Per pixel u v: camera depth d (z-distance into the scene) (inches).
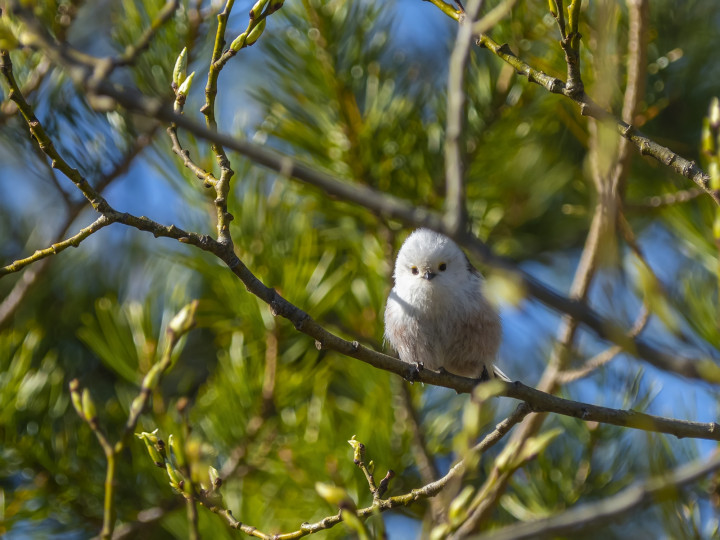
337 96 329.7
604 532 353.1
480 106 333.7
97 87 141.6
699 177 205.3
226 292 333.4
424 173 333.1
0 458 301.9
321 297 320.5
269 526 298.5
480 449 248.1
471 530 293.9
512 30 308.5
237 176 322.7
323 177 137.0
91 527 312.7
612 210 135.4
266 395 319.0
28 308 397.7
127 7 318.0
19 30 157.9
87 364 399.9
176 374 419.8
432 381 257.6
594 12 280.8
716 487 256.1
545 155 363.6
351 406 338.0
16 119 326.6
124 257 418.9
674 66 357.4
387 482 227.0
